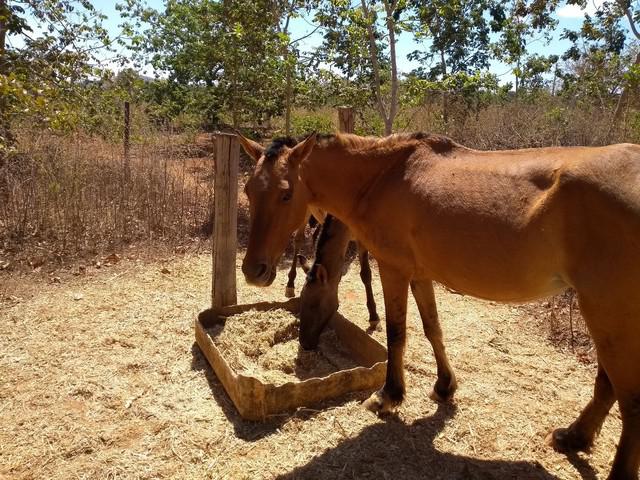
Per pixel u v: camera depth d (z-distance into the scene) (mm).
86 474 2682
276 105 11977
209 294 5316
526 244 2289
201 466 2760
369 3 8633
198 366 3818
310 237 7555
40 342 4133
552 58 13523
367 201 3018
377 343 3674
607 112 8820
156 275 5844
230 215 4402
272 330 4152
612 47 12016
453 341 4273
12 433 3010
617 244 2066
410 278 3047
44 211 6508
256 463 2789
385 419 3186
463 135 8469
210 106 13750
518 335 4418
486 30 13367
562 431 2945
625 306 2113
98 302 4996
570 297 4777
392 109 8273
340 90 9523
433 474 2725
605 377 2699
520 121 7984
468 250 2488
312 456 2854
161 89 16062
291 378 3586
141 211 7215
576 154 2277
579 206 2143
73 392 3441
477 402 3393
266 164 2814
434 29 12352
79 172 6852
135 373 3721
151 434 3025
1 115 6469
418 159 2844
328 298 3957
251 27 10578
